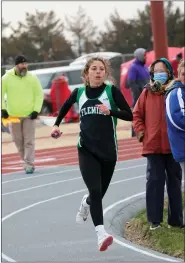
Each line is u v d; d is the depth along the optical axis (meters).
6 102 28.06
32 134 28.75
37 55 112.12
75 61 63.66
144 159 32.41
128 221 18.98
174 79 15.57
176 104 15.19
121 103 14.43
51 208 21.12
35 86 28.12
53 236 17.23
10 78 27.98
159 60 16.53
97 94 14.52
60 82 54.56
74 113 53.88
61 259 14.91
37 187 25.39
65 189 24.70
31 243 16.55
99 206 14.16
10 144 42.81
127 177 26.81
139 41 117.06
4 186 25.83
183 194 20.06
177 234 16.23
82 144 14.45
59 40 115.00
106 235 13.82
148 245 16.19
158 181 16.69
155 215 16.80
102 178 14.82
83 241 16.58
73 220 19.12
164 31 32.00
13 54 107.44
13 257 15.24
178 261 14.48
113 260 14.64
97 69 14.44
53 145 41.62
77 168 30.61
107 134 14.39
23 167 31.34
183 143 15.33
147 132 16.69
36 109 28.14
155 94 16.56
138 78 36.16
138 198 21.73
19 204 21.95
